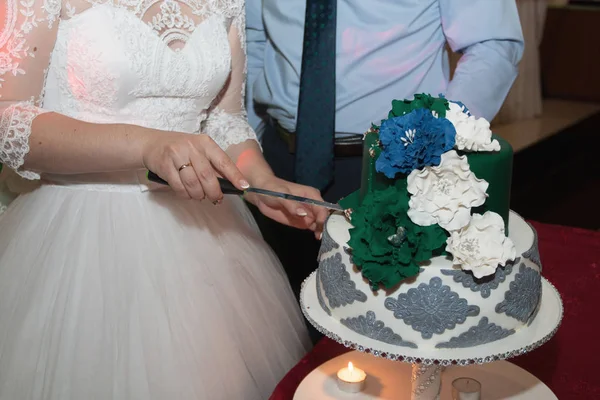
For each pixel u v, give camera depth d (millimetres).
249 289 1509
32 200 1478
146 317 1331
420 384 1077
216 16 1487
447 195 937
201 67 1444
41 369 1311
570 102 6434
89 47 1312
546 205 4895
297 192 1447
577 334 1457
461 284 958
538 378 1296
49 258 1378
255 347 1441
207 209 1573
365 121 1834
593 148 5996
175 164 1196
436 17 1796
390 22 1768
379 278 938
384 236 941
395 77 1799
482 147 983
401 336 979
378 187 1026
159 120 1437
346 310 1022
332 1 1740
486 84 1711
